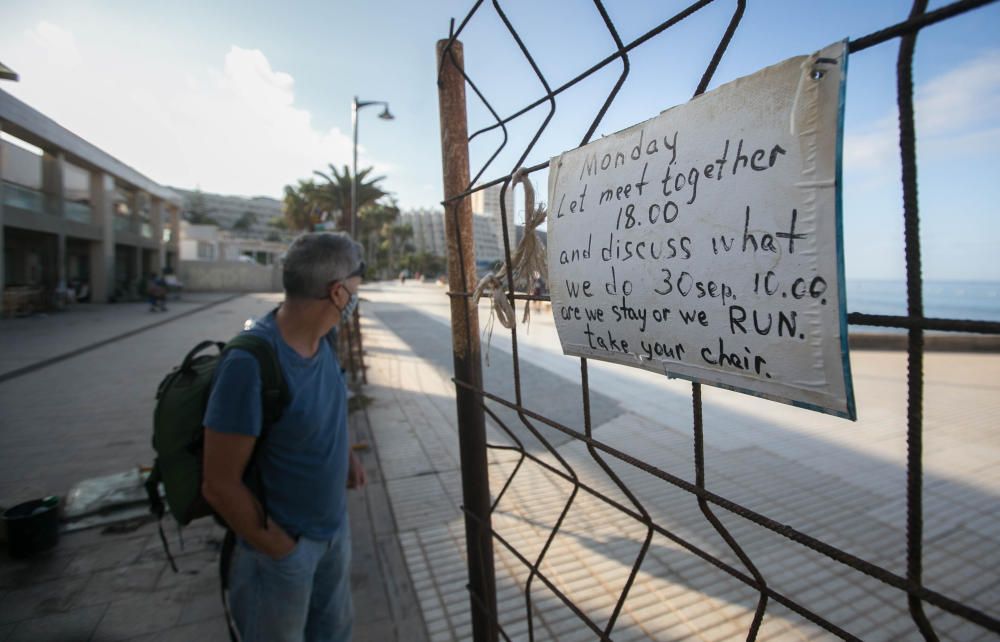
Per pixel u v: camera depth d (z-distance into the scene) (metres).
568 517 3.49
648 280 0.87
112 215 22.34
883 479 4.13
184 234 40.16
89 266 21.81
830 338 0.60
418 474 4.21
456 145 1.64
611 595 2.69
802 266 0.63
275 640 1.52
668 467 4.41
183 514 1.49
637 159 0.90
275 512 1.49
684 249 0.80
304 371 1.50
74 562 2.89
